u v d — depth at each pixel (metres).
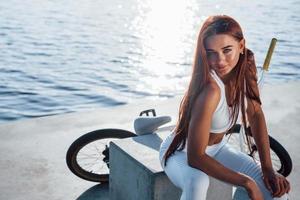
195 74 2.26
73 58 11.95
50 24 16.77
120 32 15.84
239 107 2.45
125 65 11.39
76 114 5.73
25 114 7.96
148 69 11.02
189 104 2.29
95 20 18.06
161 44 14.02
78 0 23.20
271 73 10.74
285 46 13.74
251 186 2.28
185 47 13.64
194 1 24.42
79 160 4.19
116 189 3.36
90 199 3.77
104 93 9.16
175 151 2.53
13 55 12.04
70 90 9.30
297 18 19.03
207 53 2.23
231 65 2.26
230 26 2.20
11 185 3.98
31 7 20.47
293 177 4.15
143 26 17.20
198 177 2.35
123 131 3.75
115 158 3.29
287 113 5.89
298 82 7.32
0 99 8.66
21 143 4.84
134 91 9.36
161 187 2.90
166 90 9.47
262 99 6.42
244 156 2.61
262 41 14.48
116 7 21.75
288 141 5.01
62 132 5.16
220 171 2.28
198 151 2.26
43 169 4.27
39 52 12.46
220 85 2.25
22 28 15.73
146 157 3.06
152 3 23.52
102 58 12.04
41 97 8.81
